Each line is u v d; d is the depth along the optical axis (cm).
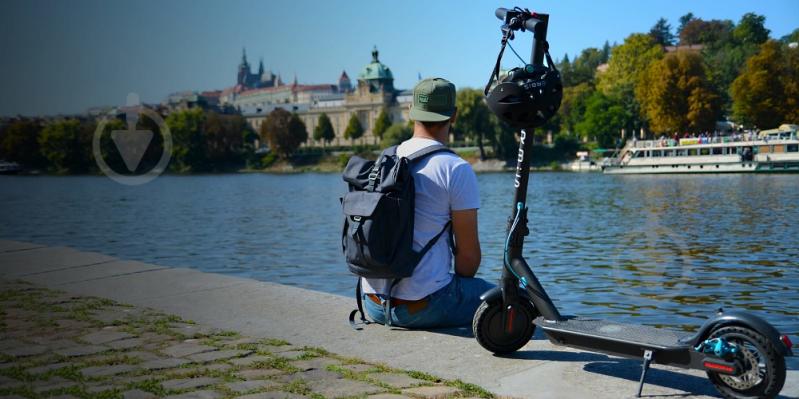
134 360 538
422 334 605
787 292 1466
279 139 17288
